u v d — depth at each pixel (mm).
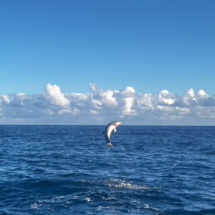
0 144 53500
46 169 25016
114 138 79625
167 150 43406
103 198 15992
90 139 73750
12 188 18094
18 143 57062
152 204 15055
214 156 35562
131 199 15883
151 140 70375
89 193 16938
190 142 62594
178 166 27406
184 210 14188
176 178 21688
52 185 18844
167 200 15828
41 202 15305
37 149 43969
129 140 69938
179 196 16656
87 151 41406
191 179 21375
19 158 32469
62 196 16391
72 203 15148
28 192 17219
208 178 21797
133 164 28547
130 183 19703
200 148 47031
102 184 19266
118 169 25422
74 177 21406
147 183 19844
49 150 42500
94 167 26422
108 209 14195
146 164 28594
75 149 44531
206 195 16953
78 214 13523
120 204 14984
